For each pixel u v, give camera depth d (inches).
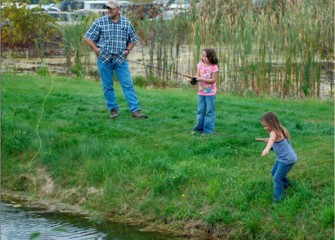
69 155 484.7
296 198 380.5
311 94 715.4
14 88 700.0
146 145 491.8
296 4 752.3
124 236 393.7
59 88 713.0
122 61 560.7
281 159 381.7
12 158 500.7
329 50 732.7
